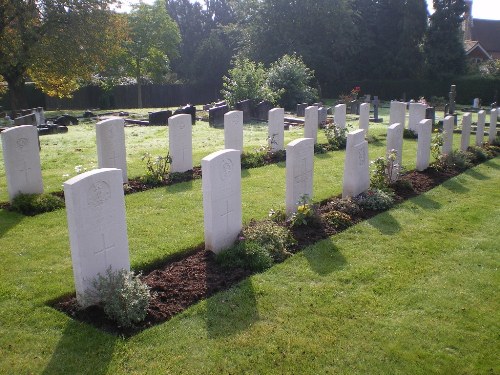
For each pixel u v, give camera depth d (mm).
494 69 44625
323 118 22734
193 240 7668
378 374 4734
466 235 8375
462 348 5145
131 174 11953
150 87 46031
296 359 4918
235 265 6820
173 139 11922
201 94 49031
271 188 10922
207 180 6895
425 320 5656
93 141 17859
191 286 6254
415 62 48625
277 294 6148
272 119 14555
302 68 33469
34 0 27328
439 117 28156
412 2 47781
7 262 6918
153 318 5535
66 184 5305
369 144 17188
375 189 10117
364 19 50125
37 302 5809
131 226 8336
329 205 9438
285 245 7477
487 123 23938
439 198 10633
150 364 4781
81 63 28891
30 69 29328
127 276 5629
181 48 58750
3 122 22672
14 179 9492
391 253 7531
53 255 7180
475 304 6031
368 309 5867
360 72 51344
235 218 7445
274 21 46344
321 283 6473
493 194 11148
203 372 4699
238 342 5152
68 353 4898
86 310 5629
